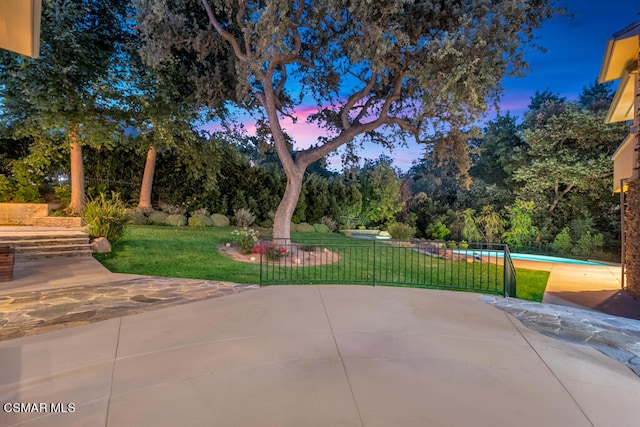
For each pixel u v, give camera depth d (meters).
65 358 3.12
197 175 13.97
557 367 3.16
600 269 10.60
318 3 7.54
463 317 4.58
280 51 7.61
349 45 8.27
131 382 2.74
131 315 4.36
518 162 19.06
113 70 10.23
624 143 7.46
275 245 8.62
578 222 16.31
